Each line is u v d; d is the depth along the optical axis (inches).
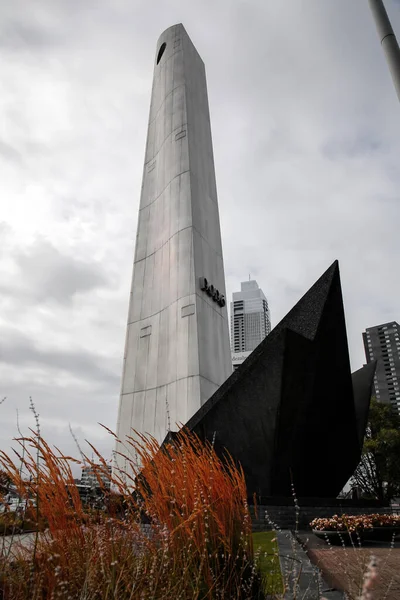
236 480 125.0
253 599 109.4
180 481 112.4
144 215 1012.5
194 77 1118.4
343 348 401.4
